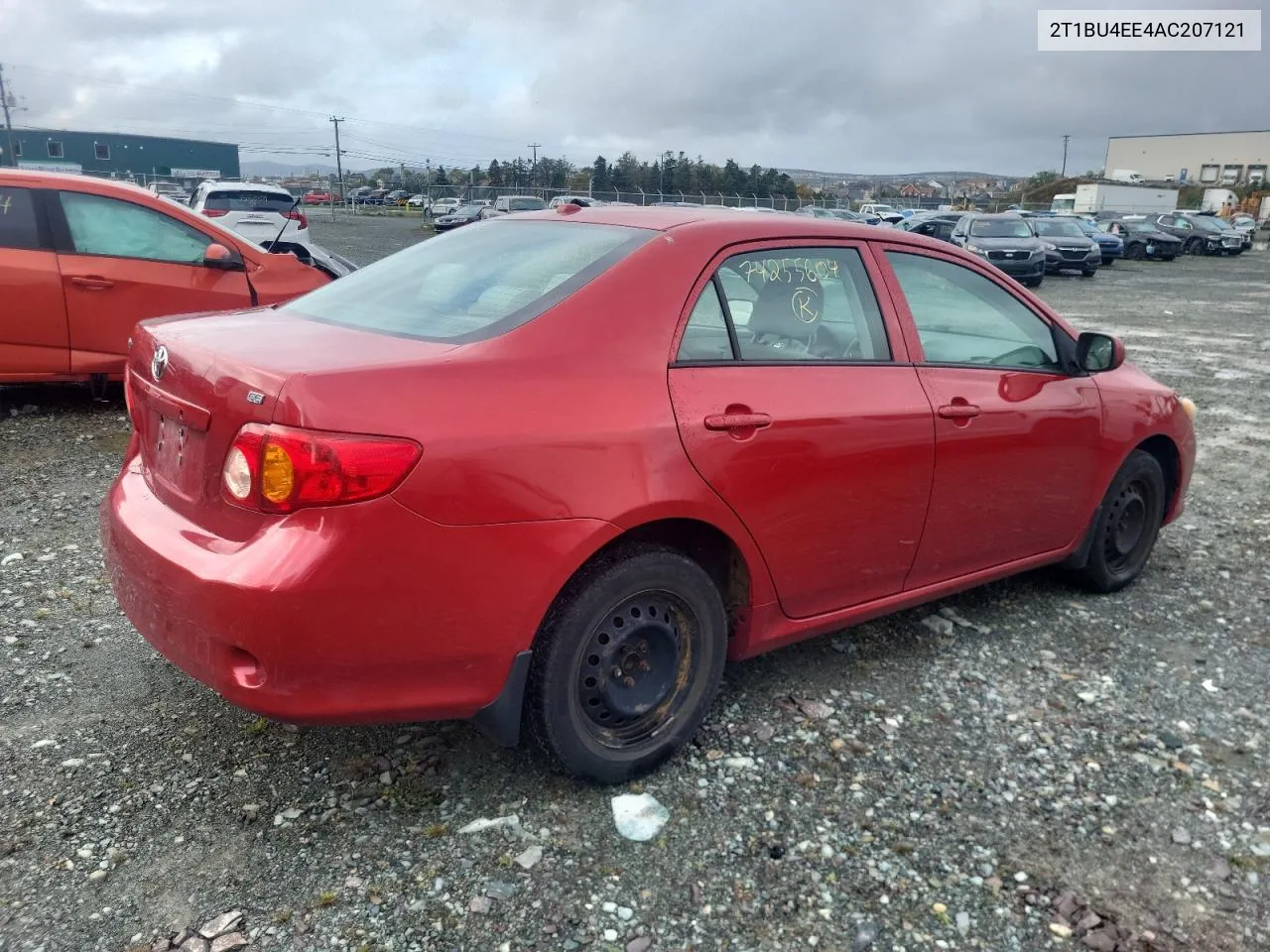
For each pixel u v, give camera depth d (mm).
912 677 3768
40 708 3303
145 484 2973
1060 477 4121
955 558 3820
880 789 3037
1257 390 10461
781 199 58906
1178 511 4910
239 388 2490
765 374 3125
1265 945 2473
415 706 2582
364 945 2354
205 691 3447
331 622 2396
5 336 6695
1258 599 4699
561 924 2443
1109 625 4344
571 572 2676
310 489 2355
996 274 4016
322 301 3359
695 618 3043
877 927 2479
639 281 2949
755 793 2990
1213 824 2936
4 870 2547
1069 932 2488
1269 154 93188
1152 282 26500
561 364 2719
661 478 2807
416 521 2436
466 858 2660
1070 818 2938
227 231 7445
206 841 2691
